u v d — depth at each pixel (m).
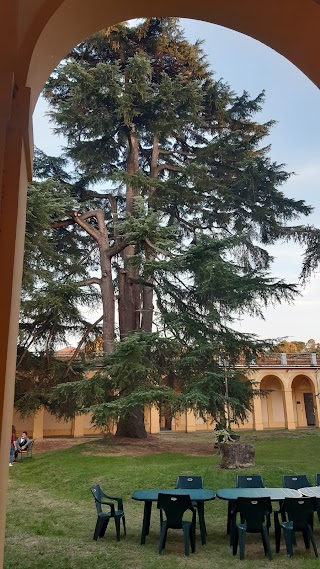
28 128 2.74
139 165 22.38
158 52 19.62
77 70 16.30
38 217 14.89
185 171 18.00
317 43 3.15
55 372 18.03
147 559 6.69
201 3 3.18
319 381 31.98
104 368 15.49
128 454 15.55
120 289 19.92
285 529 6.88
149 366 15.31
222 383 16.12
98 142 18.52
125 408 14.59
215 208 20.72
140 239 15.40
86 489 11.83
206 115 21.12
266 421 32.75
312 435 24.25
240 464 12.66
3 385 2.33
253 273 16.59
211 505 10.22
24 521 8.99
